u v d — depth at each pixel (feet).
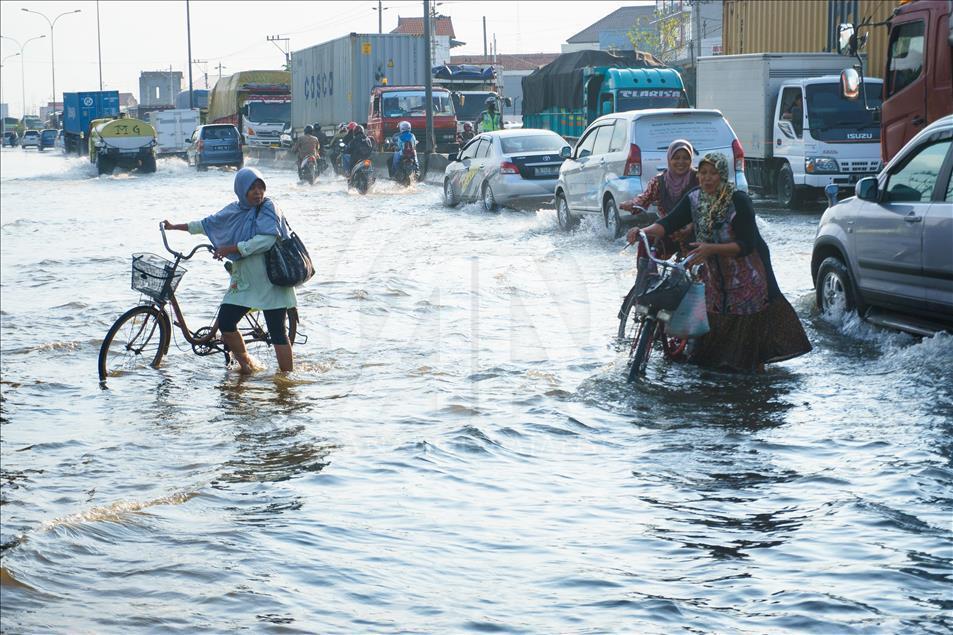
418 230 75.77
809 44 115.55
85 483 23.36
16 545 18.60
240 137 195.00
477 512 20.48
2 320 44.83
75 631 15.24
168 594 16.60
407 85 166.40
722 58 96.68
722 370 32.27
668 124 65.92
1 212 106.93
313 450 25.26
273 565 17.76
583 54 137.28
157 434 27.27
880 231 36.24
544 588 16.79
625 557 18.06
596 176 69.41
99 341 39.86
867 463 23.02
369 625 15.46
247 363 34.81
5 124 497.46
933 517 19.69
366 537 19.13
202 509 20.83
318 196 116.88
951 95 56.29
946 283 33.14
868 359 33.47
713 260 31.99
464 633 15.16
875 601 16.03
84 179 173.17
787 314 32.14
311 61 186.09
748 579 16.98
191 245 74.64
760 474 22.52
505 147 89.30
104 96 258.37
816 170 83.56
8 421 28.94
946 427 25.64
